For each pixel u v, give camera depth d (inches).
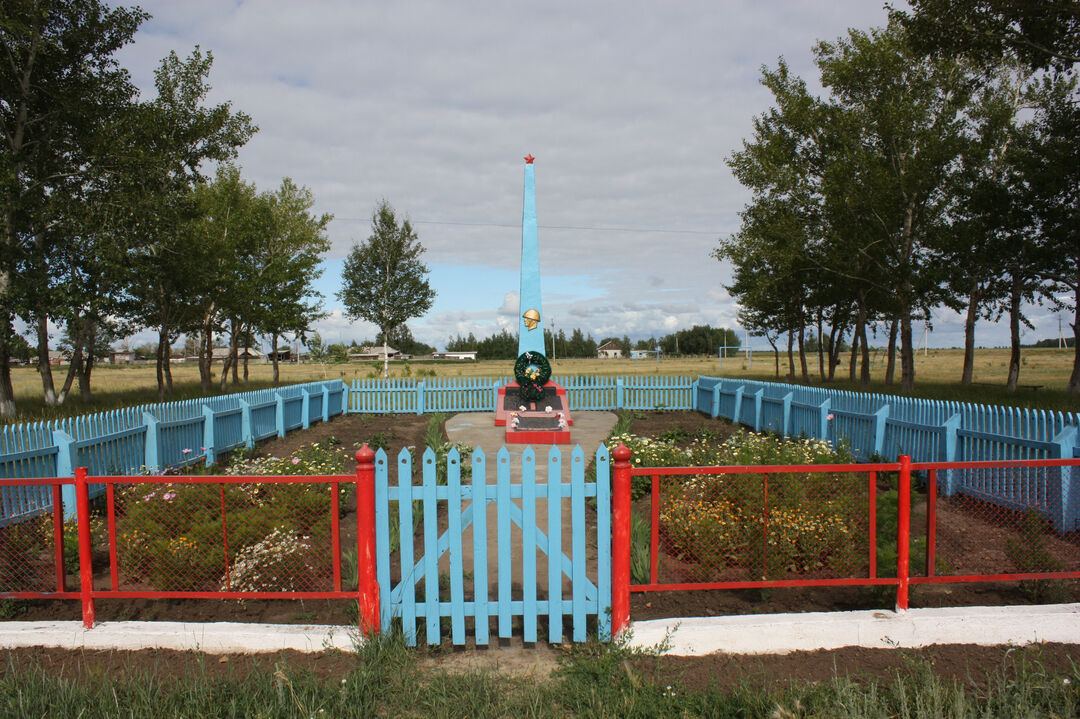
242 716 140.5
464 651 173.2
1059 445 261.9
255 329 1315.2
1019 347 1048.8
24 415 735.7
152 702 142.6
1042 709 139.9
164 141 860.0
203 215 975.6
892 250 1016.9
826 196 1029.8
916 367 2284.7
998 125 944.9
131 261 814.5
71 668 162.2
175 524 224.2
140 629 174.4
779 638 170.1
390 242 1465.3
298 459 359.6
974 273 930.7
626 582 171.5
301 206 1284.4
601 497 172.4
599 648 169.8
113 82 808.3
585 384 886.4
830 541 209.2
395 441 596.7
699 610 194.5
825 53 1042.1
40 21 733.9
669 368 2659.9
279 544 207.2
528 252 685.9
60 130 789.2
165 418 398.9
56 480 177.2
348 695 145.3
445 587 218.7
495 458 475.5
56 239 772.0
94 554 244.2
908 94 959.6
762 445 374.6
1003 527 270.7
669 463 345.1
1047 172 790.5
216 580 211.0
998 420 309.4
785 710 131.1
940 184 974.4
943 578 179.6
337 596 173.9
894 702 141.6
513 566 245.0
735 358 4557.1
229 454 477.1
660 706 142.3
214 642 171.2
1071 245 850.1
